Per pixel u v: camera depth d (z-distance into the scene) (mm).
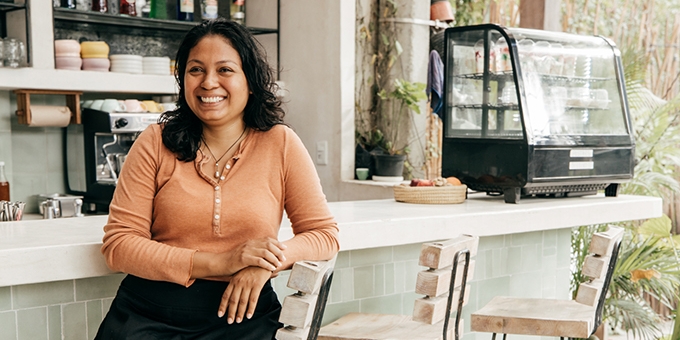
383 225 2410
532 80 3092
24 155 4066
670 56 5270
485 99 3203
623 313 3896
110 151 4098
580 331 2285
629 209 3264
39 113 3840
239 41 1732
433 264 1924
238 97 1721
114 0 4070
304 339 1627
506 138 3062
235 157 1740
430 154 4875
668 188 4766
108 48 3949
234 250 1643
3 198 3814
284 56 4730
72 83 3746
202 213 1691
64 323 1937
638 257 3982
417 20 4535
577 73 3238
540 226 2898
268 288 1763
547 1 4215
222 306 1637
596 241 2322
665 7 5309
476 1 5094
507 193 3062
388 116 4688
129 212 1692
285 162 1784
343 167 4398
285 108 4746
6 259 1673
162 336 1643
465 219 2650
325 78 4441
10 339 1838
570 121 3180
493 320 2381
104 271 1821
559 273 3387
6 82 3494
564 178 3104
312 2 4488
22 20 3609
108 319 1675
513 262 3158
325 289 1658
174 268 1629
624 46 5445
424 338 2102
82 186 4258
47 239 1860
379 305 2660
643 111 4926
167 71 4164
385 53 4699
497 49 3156
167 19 4426
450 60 3344
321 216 1814
